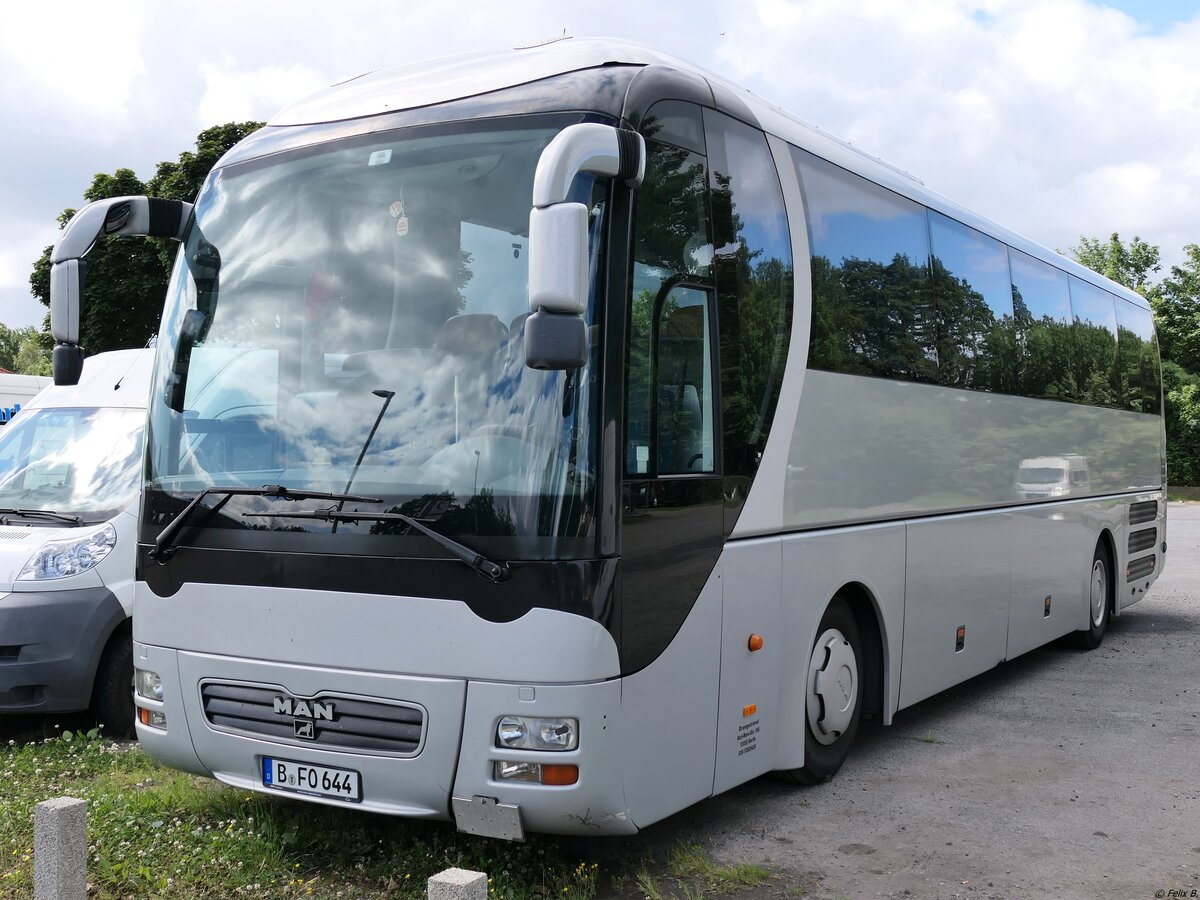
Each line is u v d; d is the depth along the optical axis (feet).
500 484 14.29
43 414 28.58
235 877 15.85
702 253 16.97
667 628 15.44
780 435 18.78
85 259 18.01
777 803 20.25
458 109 16.46
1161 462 46.34
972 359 27.43
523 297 14.92
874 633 22.62
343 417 15.61
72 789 20.29
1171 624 43.83
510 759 14.03
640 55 17.49
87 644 23.86
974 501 27.22
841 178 22.03
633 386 15.02
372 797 14.96
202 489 16.48
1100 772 22.39
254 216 17.38
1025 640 30.68
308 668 15.23
